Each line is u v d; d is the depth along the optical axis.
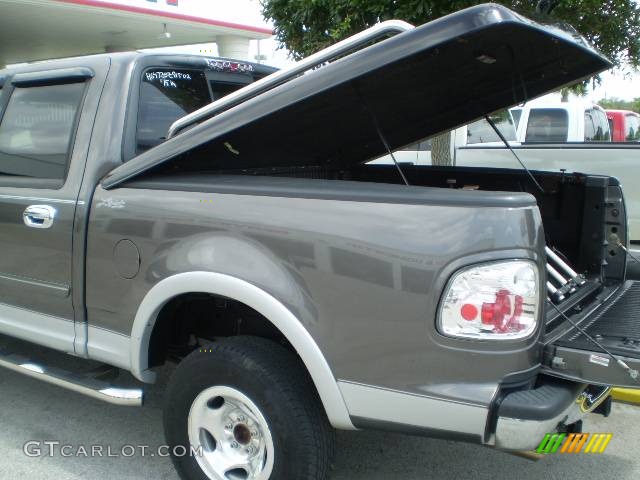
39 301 3.36
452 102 3.49
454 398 2.25
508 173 3.91
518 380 2.26
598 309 2.98
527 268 2.24
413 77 2.87
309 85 2.53
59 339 3.29
